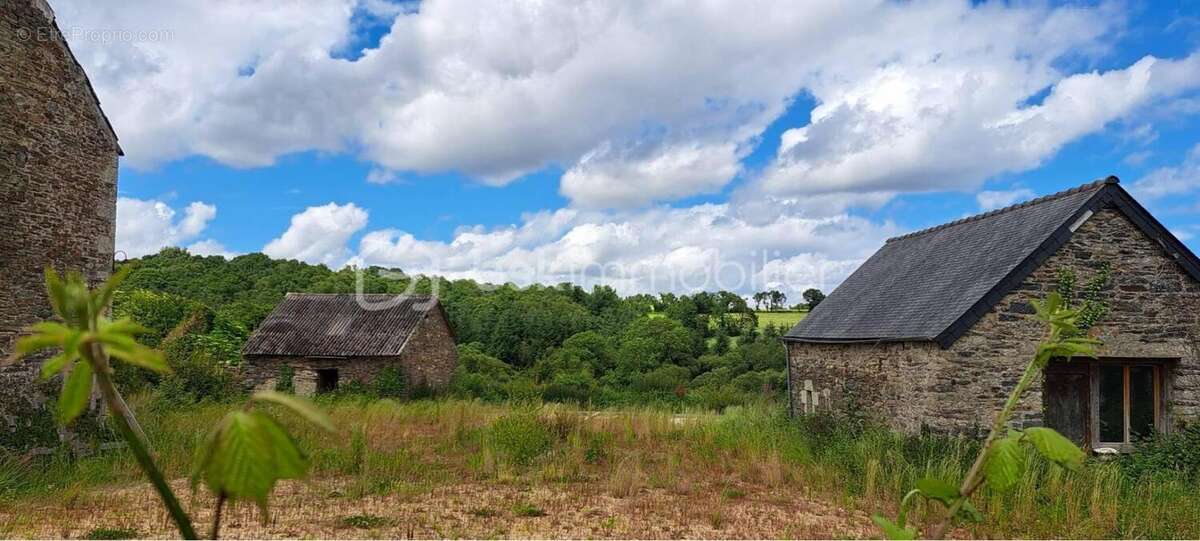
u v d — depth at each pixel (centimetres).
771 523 1066
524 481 1340
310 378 3272
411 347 3359
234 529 961
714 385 3519
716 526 1044
